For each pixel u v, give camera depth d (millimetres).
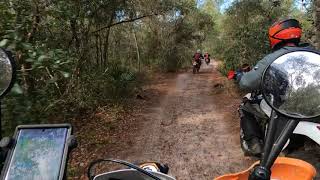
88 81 11852
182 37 30812
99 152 7738
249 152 4887
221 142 8086
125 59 22703
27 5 6645
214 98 14672
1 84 2773
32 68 5250
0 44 4777
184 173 6352
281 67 2039
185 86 19562
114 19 15422
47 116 6066
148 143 8273
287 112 2006
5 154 2678
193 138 8555
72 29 10711
